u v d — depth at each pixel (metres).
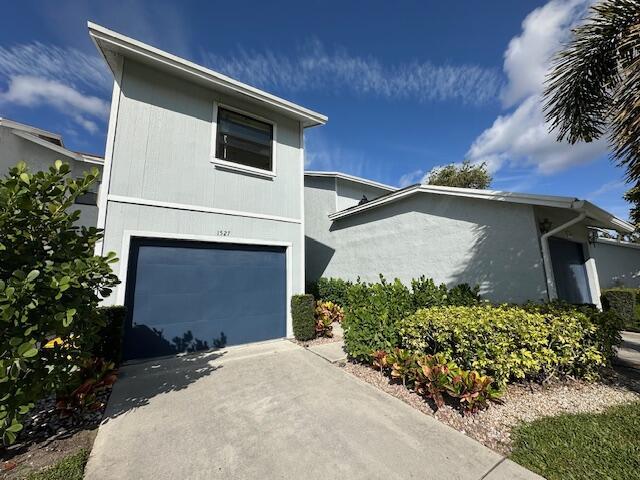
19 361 2.47
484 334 3.88
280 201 7.64
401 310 5.13
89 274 3.09
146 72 6.11
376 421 3.33
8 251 2.72
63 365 3.01
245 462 2.63
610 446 2.77
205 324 6.21
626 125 3.75
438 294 5.45
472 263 7.38
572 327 4.20
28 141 9.13
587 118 5.45
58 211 3.08
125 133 5.74
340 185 13.24
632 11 4.31
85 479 2.40
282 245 7.50
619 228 7.29
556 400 3.82
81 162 10.00
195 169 6.45
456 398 3.78
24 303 2.62
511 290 6.53
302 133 8.38
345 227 11.74
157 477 2.45
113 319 4.82
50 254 3.03
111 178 5.50
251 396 3.97
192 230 6.25
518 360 3.77
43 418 3.35
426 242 8.65
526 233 6.40
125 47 5.59
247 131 7.43
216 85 6.73
